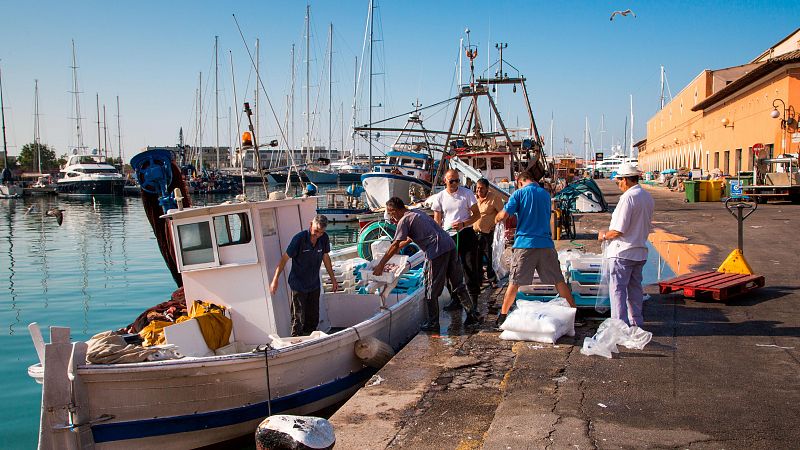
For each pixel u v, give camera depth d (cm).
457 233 909
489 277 1114
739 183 2803
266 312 765
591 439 461
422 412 541
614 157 11431
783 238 1508
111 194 6419
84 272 1994
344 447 479
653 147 7719
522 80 2580
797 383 561
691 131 4906
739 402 522
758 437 457
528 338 727
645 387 562
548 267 758
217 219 757
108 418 588
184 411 619
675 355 647
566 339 725
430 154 3494
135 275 1933
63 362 565
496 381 610
